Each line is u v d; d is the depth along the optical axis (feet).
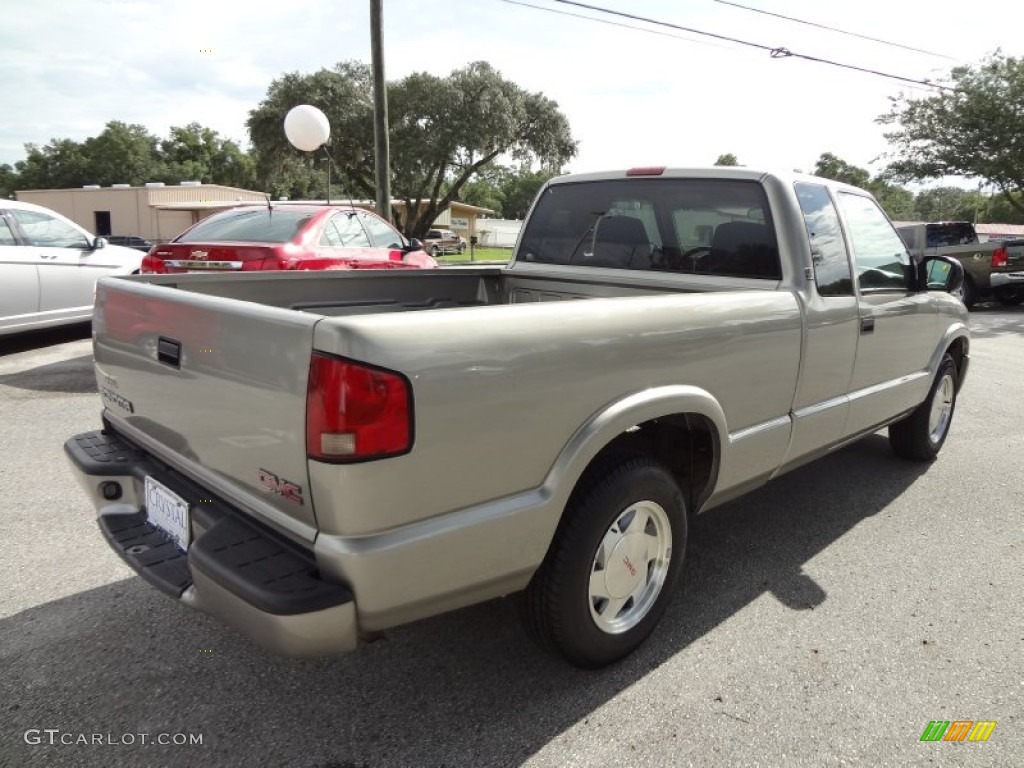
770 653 8.89
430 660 8.65
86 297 27.86
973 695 8.13
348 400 5.64
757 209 10.75
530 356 6.66
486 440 6.42
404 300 13.37
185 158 292.20
